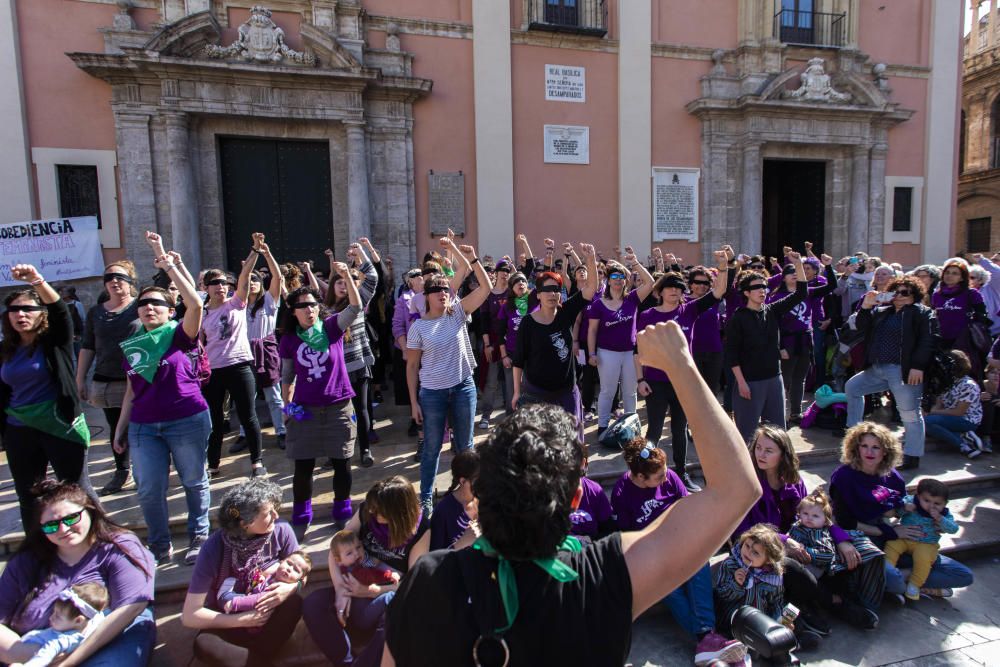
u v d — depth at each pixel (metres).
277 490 3.12
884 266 6.48
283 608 3.03
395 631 1.16
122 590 2.85
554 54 11.80
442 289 4.21
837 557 3.52
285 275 6.32
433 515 3.13
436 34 11.12
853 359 5.84
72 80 9.44
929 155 13.82
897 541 3.75
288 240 10.78
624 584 1.15
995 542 4.26
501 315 6.18
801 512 3.62
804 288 4.85
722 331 6.84
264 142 10.58
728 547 4.08
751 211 12.54
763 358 4.80
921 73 13.74
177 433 3.70
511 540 1.13
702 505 1.19
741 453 1.21
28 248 9.00
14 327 3.46
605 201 12.27
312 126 10.51
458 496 3.12
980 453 5.60
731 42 12.76
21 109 9.18
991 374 6.05
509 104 11.46
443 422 4.25
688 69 12.52
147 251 9.76
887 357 5.23
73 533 2.78
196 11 9.66
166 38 9.23
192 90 9.59
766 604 3.24
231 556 3.02
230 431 6.30
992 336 6.74
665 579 1.16
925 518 3.74
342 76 10.00
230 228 10.51
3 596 2.79
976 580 3.97
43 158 9.38
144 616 2.96
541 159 11.86
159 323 3.61
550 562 1.13
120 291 4.49
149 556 3.04
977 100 20.70
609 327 5.64
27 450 3.61
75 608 2.70
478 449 1.31
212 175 10.11
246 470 5.12
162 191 9.82
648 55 12.12
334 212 10.79
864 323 5.44
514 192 11.73
